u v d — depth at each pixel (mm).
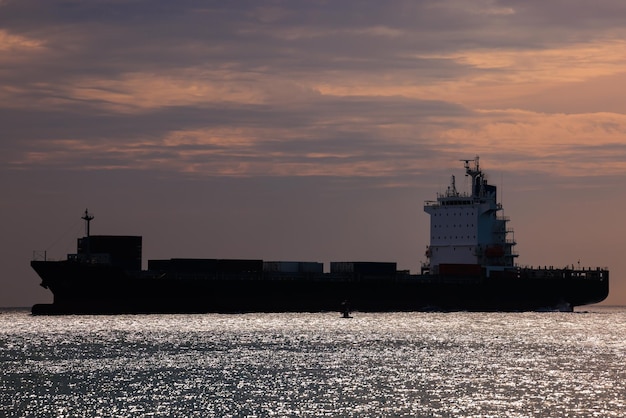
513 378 166875
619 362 193625
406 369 177750
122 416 131250
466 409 136750
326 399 143625
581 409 137375
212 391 150375
